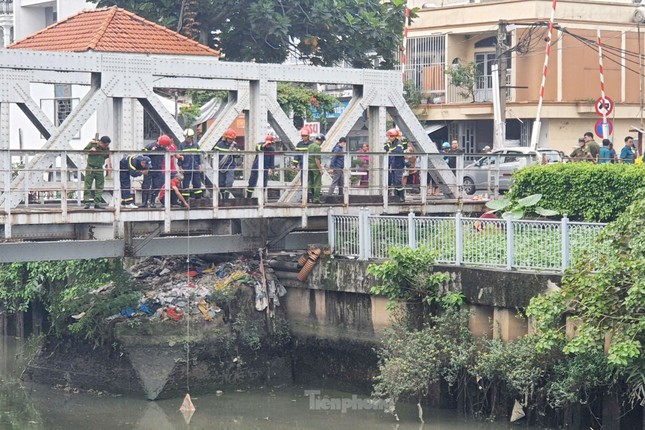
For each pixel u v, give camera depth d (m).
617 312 26.28
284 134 36.97
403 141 38.16
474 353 29.70
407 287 31.41
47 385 35.91
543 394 28.44
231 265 35.62
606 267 26.44
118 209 31.56
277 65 36.78
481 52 67.94
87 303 34.88
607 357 26.38
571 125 65.50
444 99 68.38
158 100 34.81
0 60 32.28
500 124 54.03
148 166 32.78
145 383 33.28
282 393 34.12
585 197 34.12
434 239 32.09
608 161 41.91
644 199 27.12
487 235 30.86
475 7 67.12
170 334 33.44
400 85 39.31
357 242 34.28
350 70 38.28
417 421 30.33
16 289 42.09
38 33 45.97
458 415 30.33
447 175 39.41
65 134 33.28
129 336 33.38
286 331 35.22
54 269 38.78
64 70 33.25
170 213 32.44
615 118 66.75
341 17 54.06
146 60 34.62
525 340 28.72
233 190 37.31
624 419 27.17
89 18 45.19
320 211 35.22
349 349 33.75
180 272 35.94
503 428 29.16
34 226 32.09
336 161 37.56
